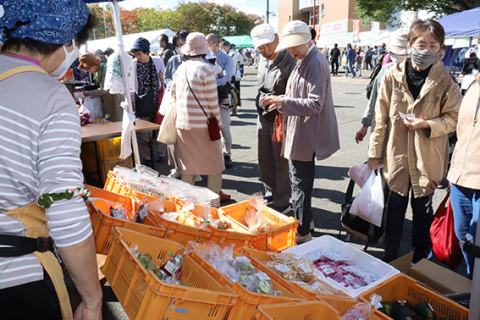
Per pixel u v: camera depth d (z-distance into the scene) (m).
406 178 2.83
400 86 2.72
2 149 1.20
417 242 3.03
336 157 6.52
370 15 19.30
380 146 2.93
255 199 3.27
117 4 3.56
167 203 3.03
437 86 2.60
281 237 2.85
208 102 3.78
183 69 3.78
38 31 1.26
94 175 4.92
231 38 36.03
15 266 1.29
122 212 2.66
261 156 4.33
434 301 2.15
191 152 3.93
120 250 1.99
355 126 8.92
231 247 2.26
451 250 2.68
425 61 2.53
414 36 2.56
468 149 2.42
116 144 4.69
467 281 2.42
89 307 1.35
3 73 1.24
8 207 1.27
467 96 2.45
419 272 2.52
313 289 2.03
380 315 1.93
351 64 23.48
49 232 1.37
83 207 1.26
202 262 2.03
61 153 1.23
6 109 1.19
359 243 3.70
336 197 4.82
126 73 3.71
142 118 5.80
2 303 1.29
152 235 2.33
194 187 3.46
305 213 3.46
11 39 1.30
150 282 1.61
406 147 2.79
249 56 43.12
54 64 1.39
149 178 3.37
